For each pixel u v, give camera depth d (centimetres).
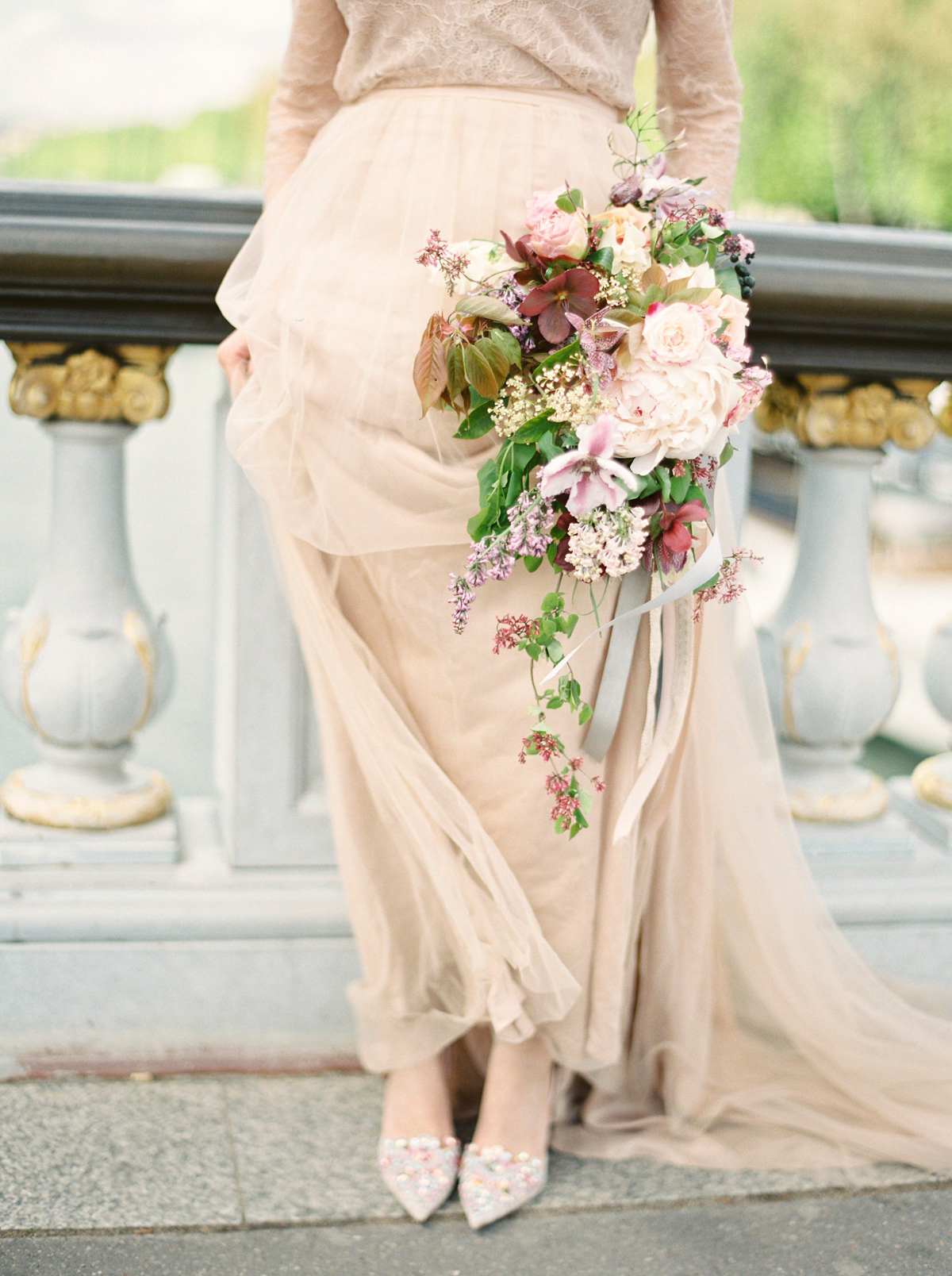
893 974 209
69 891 194
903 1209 166
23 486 738
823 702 215
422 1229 159
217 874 200
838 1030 185
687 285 140
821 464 216
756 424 227
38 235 171
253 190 186
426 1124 171
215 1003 193
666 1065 183
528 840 161
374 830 172
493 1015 163
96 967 190
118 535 201
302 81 170
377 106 158
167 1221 157
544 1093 172
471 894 163
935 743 402
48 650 197
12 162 3075
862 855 215
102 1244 152
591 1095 185
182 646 467
